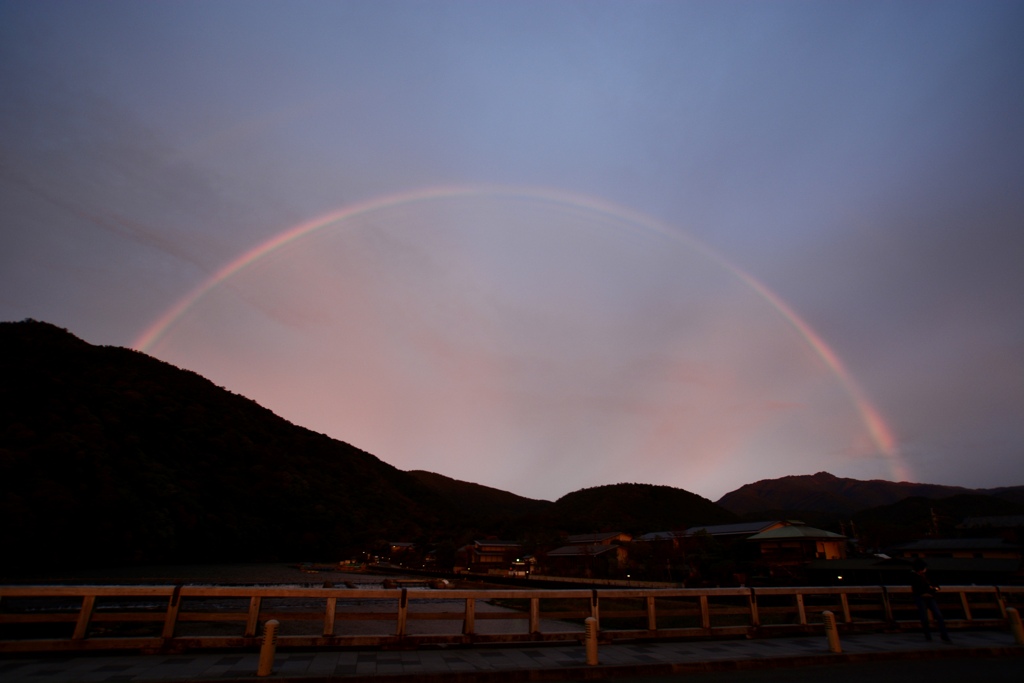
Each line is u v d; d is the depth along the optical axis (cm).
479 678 809
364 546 12719
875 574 3681
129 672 741
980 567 3266
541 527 12044
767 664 961
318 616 972
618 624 2714
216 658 846
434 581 7981
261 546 11125
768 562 5153
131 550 8038
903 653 1062
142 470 9744
